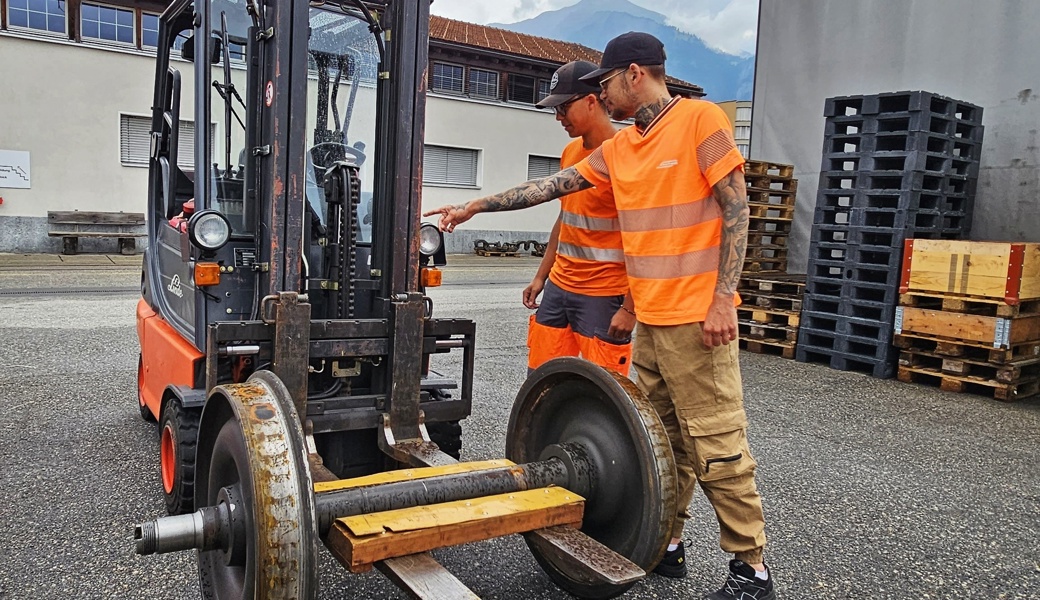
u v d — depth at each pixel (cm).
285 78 293
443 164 2255
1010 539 355
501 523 233
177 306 392
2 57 1547
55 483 379
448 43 2305
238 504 209
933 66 802
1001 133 759
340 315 333
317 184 361
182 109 470
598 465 269
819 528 362
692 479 296
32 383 566
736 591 268
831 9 878
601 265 342
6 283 1110
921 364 709
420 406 344
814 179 902
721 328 253
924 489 418
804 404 604
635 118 282
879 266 709
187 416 329
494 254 2208
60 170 1630
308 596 196
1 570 290
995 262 625
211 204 340
